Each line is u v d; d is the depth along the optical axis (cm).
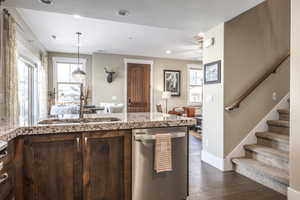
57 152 160
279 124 315
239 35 321
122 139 177
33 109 584
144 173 182
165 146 183
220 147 319
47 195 158
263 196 233
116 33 481
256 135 329
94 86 700
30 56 499
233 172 309
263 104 338
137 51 680
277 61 343
